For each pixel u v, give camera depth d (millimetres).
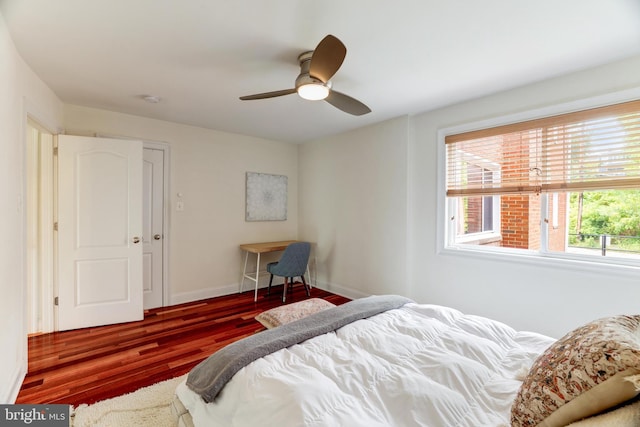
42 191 2793
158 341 2678
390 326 1618
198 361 2338
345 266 4062
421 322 1646
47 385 1994
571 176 2340
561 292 2354
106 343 2625
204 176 3920
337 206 4176
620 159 2117
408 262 3326
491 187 2789
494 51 1978
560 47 1923
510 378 1160
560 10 1557
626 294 2078
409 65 2176
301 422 904
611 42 1860
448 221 3148
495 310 2711
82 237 2912
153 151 3525
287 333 1489
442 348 1367
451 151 3061
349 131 3982
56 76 2363
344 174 4066
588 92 2207
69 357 2371
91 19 1656
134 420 1668
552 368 824
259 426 983
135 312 3141
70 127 3016
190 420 1403
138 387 1987
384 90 2625
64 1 1506
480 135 2822
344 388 1093
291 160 4805
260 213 4457
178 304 3715
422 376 1146
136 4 1534
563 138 2367
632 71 2035
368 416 951
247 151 4312
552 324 2398
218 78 2406
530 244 3438
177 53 2023
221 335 2820
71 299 2879
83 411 1730
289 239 4793
